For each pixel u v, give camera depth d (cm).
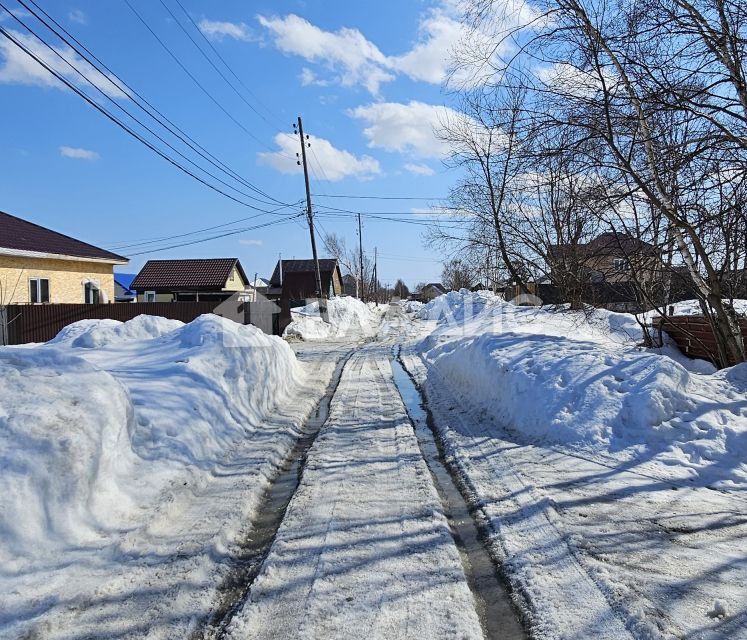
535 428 706
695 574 346
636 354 777
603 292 1462
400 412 882
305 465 609
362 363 1571
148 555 382
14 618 292
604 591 328
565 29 742
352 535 420
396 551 392
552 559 373
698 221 775
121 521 418
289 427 786
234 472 578
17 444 378
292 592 339
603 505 466
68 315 2081
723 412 633
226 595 345
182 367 777
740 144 685
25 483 360
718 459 557
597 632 291
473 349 1017
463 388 1020
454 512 477
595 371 750
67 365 495
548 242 1627
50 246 2361
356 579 353
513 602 330
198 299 4081
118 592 336
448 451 662
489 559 388
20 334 1991
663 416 633
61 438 400
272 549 399
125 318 2234
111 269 2750
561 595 328
